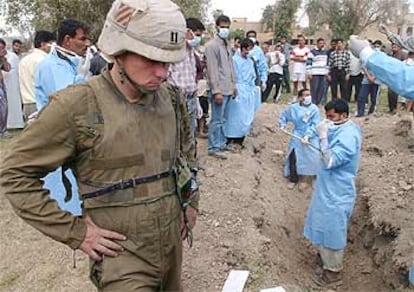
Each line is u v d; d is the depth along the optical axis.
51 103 2.00
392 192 6.50
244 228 5.23
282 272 5.06
